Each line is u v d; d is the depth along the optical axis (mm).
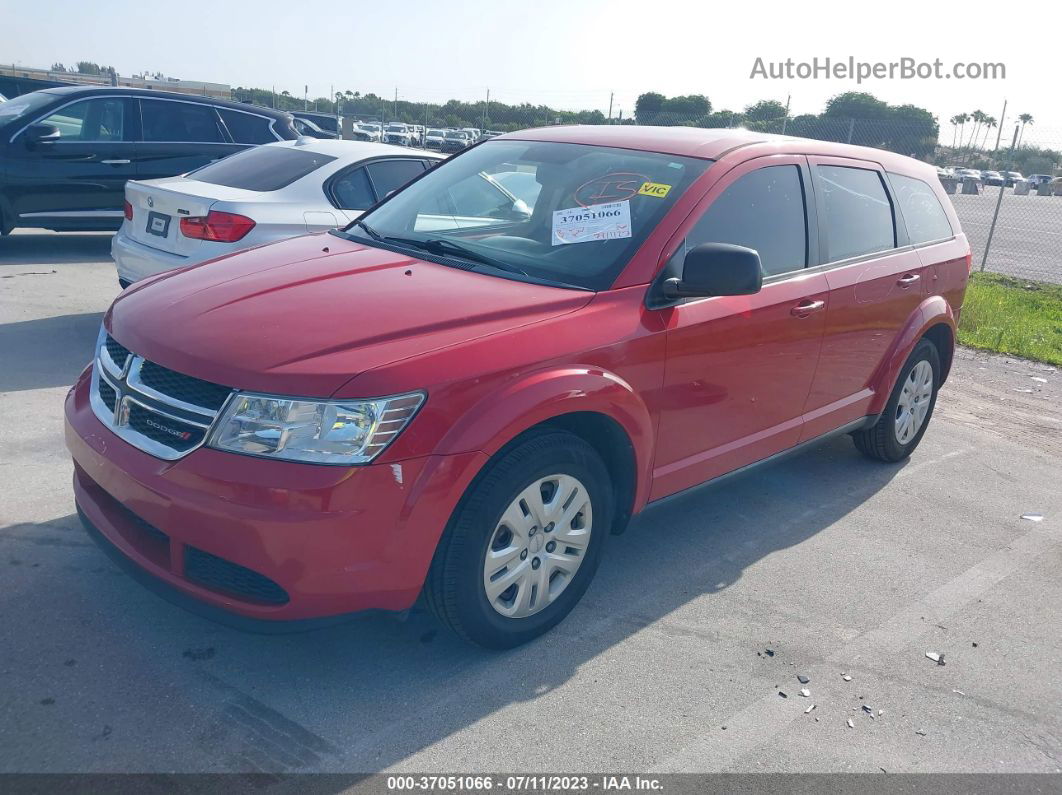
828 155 4594
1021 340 9406
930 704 3232
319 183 6312
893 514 4879
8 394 5305
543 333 3125
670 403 3592
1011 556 4484
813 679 3309
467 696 3020
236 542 2641
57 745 2621
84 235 11305
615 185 3883
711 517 4645
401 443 2723
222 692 2924
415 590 2869
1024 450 6156
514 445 3041
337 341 2850
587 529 3391
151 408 2887
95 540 3143
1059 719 3223
